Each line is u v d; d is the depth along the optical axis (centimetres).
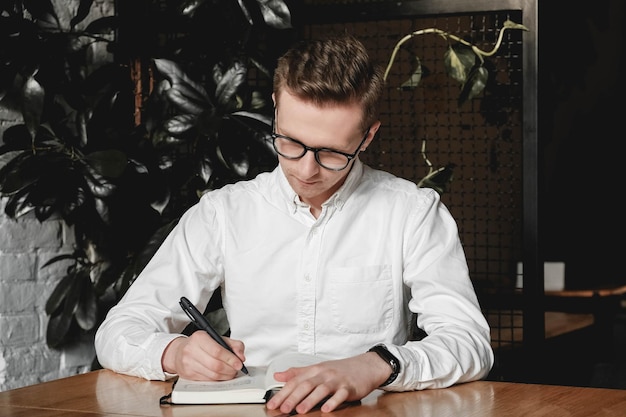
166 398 172
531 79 256
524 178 256
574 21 390
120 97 288
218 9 281
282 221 216
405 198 217
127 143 282
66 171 270
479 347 190
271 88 284
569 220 534
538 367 255
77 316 281
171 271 214
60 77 276
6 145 271
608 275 516
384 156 359
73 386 187
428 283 206
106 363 198
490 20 311
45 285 293
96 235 288
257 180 225
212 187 278
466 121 386
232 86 270
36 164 269
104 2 312
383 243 214
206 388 171
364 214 216
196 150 277
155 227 289
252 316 216
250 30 272
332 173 188
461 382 183
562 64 396
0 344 281
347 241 214
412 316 221
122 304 210
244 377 179
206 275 217
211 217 221
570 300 377
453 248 212
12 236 284
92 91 281
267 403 162
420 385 176
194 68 284
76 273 286
